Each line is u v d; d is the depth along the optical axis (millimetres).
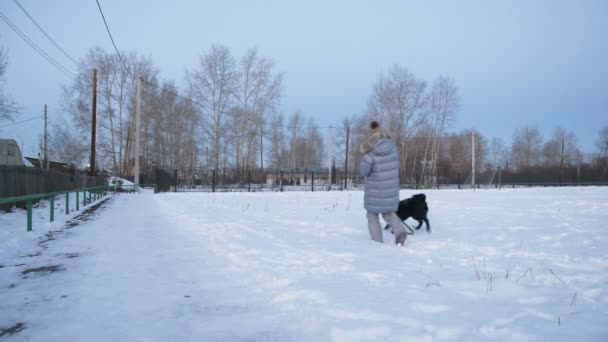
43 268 4434
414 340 2266
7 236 6348
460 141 62500
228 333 2502
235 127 37406
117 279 3846
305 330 2516
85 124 34062
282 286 3496
